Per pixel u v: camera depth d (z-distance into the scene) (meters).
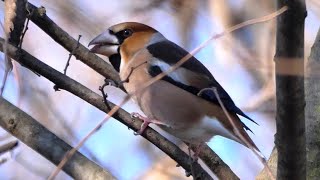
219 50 11.27
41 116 11.12
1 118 7.46
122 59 10.42
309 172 7.65
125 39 10.52
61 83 8.06
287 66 5.28
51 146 7.29
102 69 9.34
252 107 9.02
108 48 10.58
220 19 11.88
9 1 7.79
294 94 5.46
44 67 8.00
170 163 11.62
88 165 7.26
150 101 10.18
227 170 8.66
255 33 11.30
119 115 8.43
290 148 5.73
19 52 7.81
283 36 5.21
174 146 8.42
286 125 5.63
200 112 9.95
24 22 7.91
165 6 12.41
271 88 9.23
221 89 10.04
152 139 8.41
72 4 12.12
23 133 7.38
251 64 9.54
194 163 8.39
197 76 10.10
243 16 11.78
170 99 10.05
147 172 11.52
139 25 10.67
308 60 8.06
